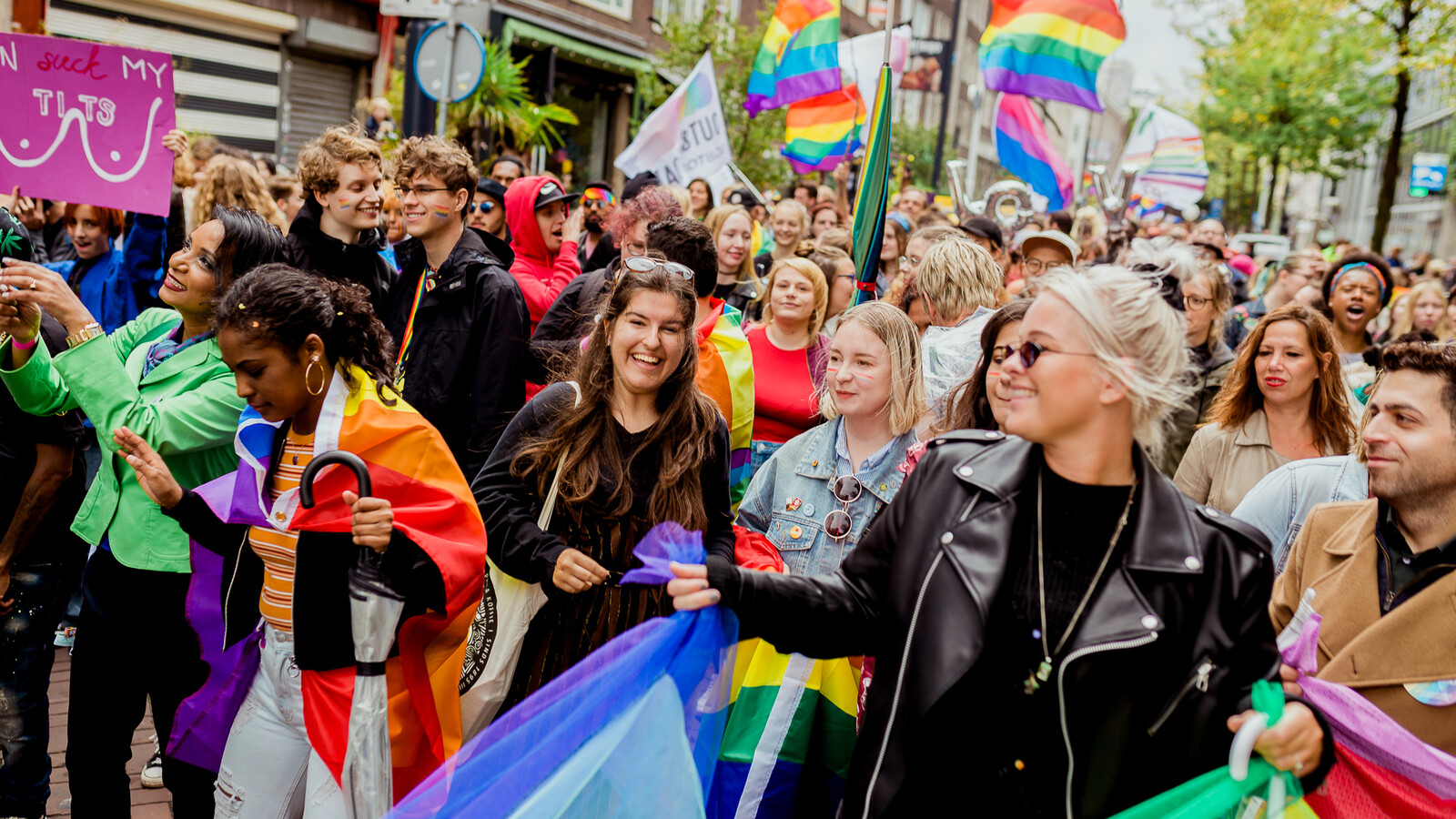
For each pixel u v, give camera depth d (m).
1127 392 1.70
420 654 2.55
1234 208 38.34
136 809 3.56
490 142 12.26
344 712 2.43
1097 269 1.75
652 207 4.37
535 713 2.27
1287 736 1.66
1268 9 19.14
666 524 2.16
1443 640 2.17
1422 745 2.09
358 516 2.29
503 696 2.73
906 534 1.90
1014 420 1.77
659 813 2.14
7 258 2.81
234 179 4.86
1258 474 3.54
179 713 2.66
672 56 16.02
